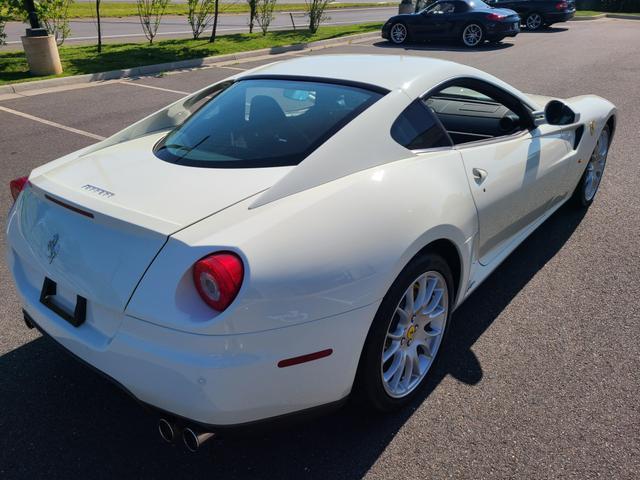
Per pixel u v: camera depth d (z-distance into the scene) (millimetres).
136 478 2227
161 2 15781
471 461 2271
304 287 1931
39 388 2715
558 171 3668
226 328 1840
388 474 2227
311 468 2264
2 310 3332
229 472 2252
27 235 2420
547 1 19344
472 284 2936
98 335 2092
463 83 3018
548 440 2367
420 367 2609
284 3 35531
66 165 2623
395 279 2203
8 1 11234
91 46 14680
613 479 2176
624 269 3773
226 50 13961
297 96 2721
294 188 2164
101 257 2057
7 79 10227
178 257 1892
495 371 2793
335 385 2109
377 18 27047
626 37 17516
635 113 7957
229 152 2439
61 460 2305
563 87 9766
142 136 2965
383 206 2215
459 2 15562
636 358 2879
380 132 2471
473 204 2684
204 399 1880
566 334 3080
